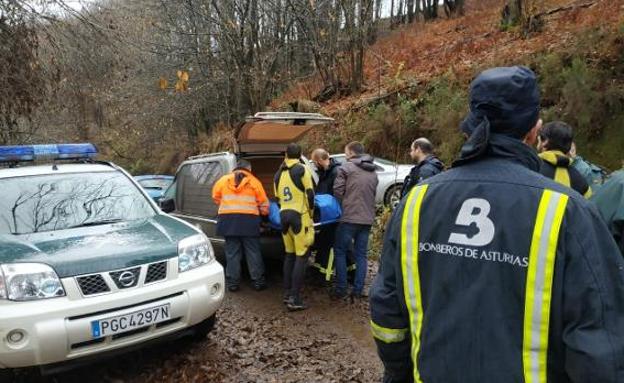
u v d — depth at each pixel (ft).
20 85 29.43
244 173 18.71
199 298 12.21
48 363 10.40
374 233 25.58
